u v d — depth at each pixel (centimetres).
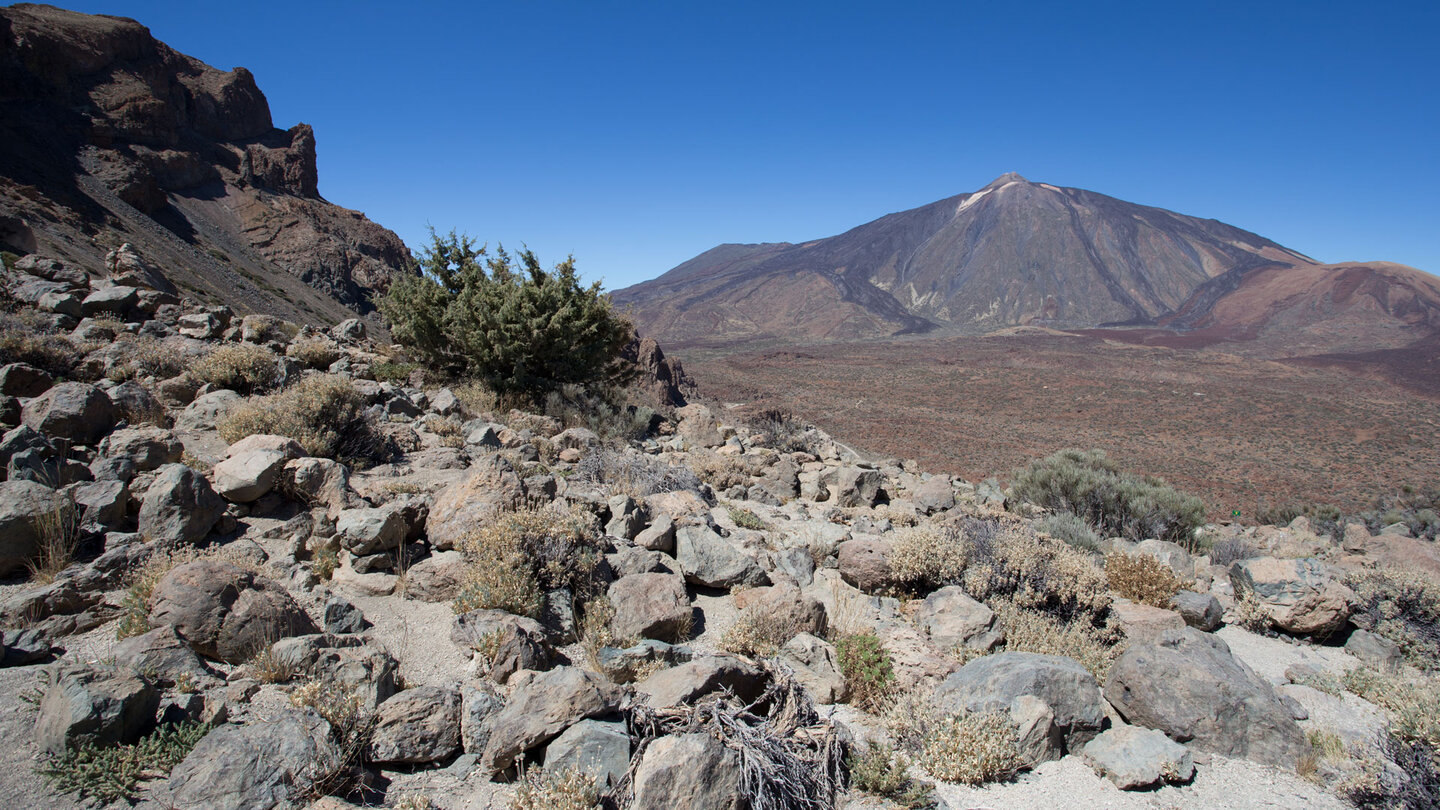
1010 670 549
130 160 7762
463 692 453
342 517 643
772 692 498
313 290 8738
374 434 924
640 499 859
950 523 920
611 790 388
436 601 600
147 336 1204
